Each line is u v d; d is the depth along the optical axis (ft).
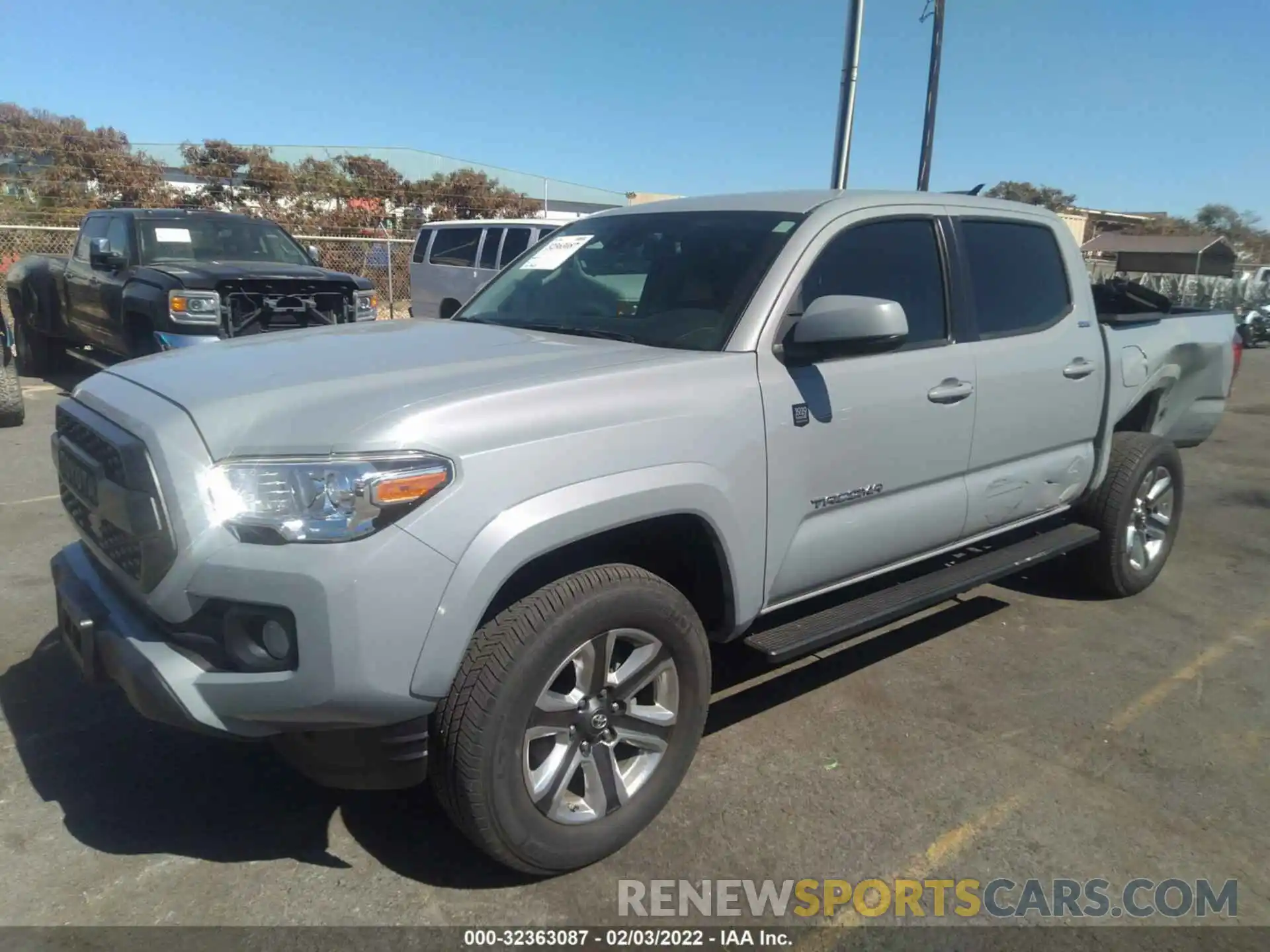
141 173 69.92
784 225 11.30
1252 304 75.92
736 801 10.43
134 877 8.95
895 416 11.37
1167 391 17.19
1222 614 16.31
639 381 9.18
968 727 12.22
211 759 10.96
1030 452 13.73
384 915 8.55
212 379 8.78
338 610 7.39
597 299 11.98
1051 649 14.69
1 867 9.03
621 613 8.79
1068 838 9.96
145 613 8.41
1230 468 28.45
